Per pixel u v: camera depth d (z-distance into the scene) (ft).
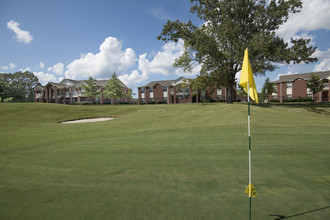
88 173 17.15
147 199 11.77
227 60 87.81
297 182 13.20
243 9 80.18
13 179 16.55
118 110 95.76
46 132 47.93
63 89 205.05
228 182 13.71
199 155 21.18
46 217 10.34
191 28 89.86
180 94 165.68
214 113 64.34
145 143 29.35
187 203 11.01
